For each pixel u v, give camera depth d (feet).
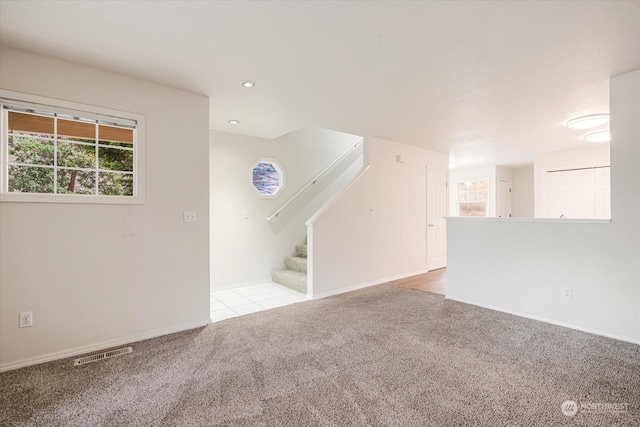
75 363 7.35
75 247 7.84
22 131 7.32
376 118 12.35
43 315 7.45
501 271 11.16
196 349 8.11
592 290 9.06
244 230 15.10
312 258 13.03
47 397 6.02
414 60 7.67
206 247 9.95
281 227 16.44
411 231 17.31
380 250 15.67
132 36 6.59
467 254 12.18
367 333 9.12
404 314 10.82
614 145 8.55
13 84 7.06
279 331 9.34
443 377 6.68
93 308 8.07
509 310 10.92
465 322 10.01
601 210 17.33
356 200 14.64
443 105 10.83
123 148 8.59
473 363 7.29
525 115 11.91
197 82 8.91
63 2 5.45
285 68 8.08
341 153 19.25
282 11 5.76
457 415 5.44
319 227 13.23
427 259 18.30
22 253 7.22
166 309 9.19
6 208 7.05
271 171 16.29
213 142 14.12
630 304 8.39
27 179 7.39
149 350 8.06
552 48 7.08
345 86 9.22
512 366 7.14
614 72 8.29
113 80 8.28
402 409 5.61
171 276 9.28
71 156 7.90
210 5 5.57
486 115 11.94
